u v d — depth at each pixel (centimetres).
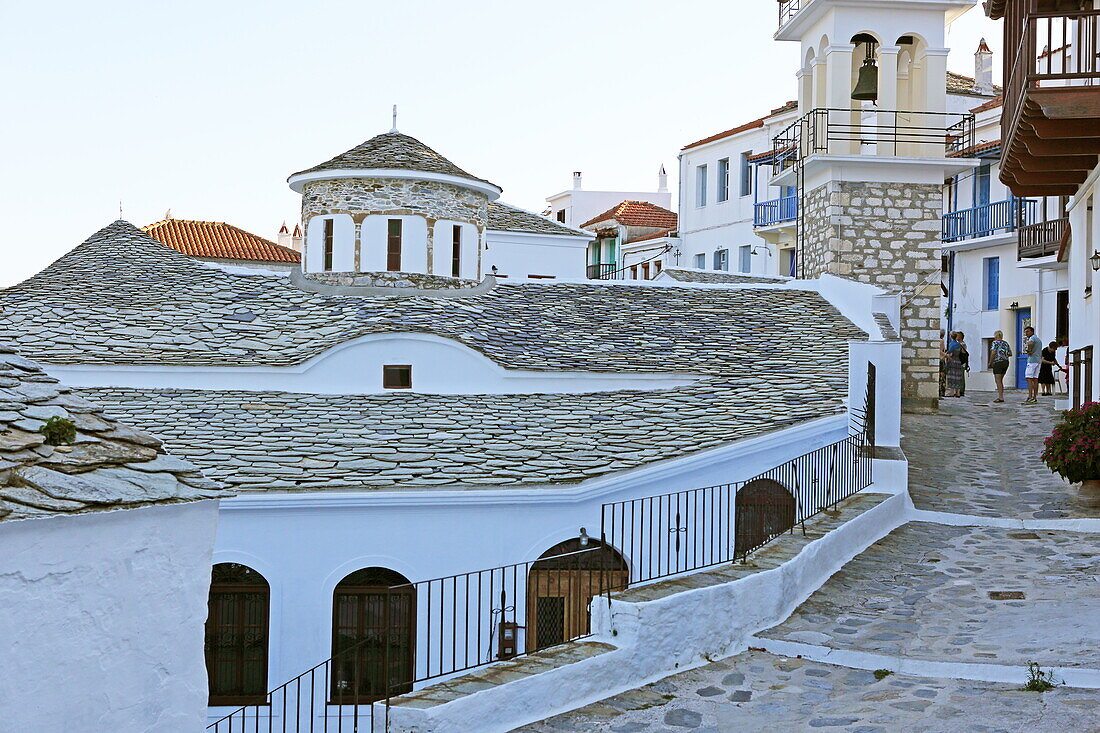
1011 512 1789
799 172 3184
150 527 734
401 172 2333
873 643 1108
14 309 2175
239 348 2058
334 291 2333
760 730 888
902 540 1611
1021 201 3725
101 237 2595
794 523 1499
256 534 1470
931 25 3052
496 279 2575
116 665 706
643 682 1023
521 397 2050
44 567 650
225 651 1480
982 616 1205
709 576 1166
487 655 1512
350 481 1491
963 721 870
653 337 2361
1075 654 1021
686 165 5106
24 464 689
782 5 3344
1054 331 3712
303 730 1469
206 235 4847
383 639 1497
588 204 6144
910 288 3033
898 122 3159
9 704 629
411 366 2059
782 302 2680
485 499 1509
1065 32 1747
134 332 2094
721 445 1652
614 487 1561
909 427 2720
